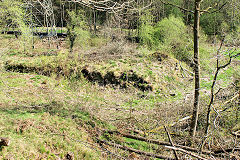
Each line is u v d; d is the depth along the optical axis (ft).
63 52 52.03
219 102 25.32
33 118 18.51
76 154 16.15
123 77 39.04
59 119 19.98
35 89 27.89
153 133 21.80
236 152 17.01
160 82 38.86
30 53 49.34
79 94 32.24
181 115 26.09
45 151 15.25
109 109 28.35
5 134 15.07
